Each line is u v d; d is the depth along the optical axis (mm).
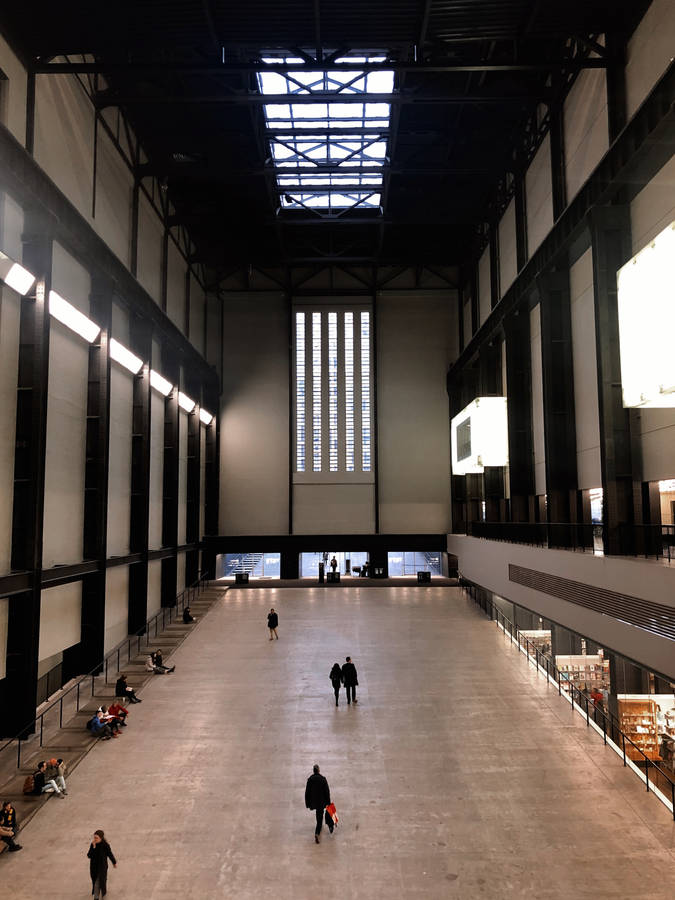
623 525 19062
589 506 24625
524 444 31531
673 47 17203
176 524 36562
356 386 48688
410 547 47844
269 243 45219
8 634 18594
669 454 17875
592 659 24062
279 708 20656
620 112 20078
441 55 25422
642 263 15680
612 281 20172
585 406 24078
